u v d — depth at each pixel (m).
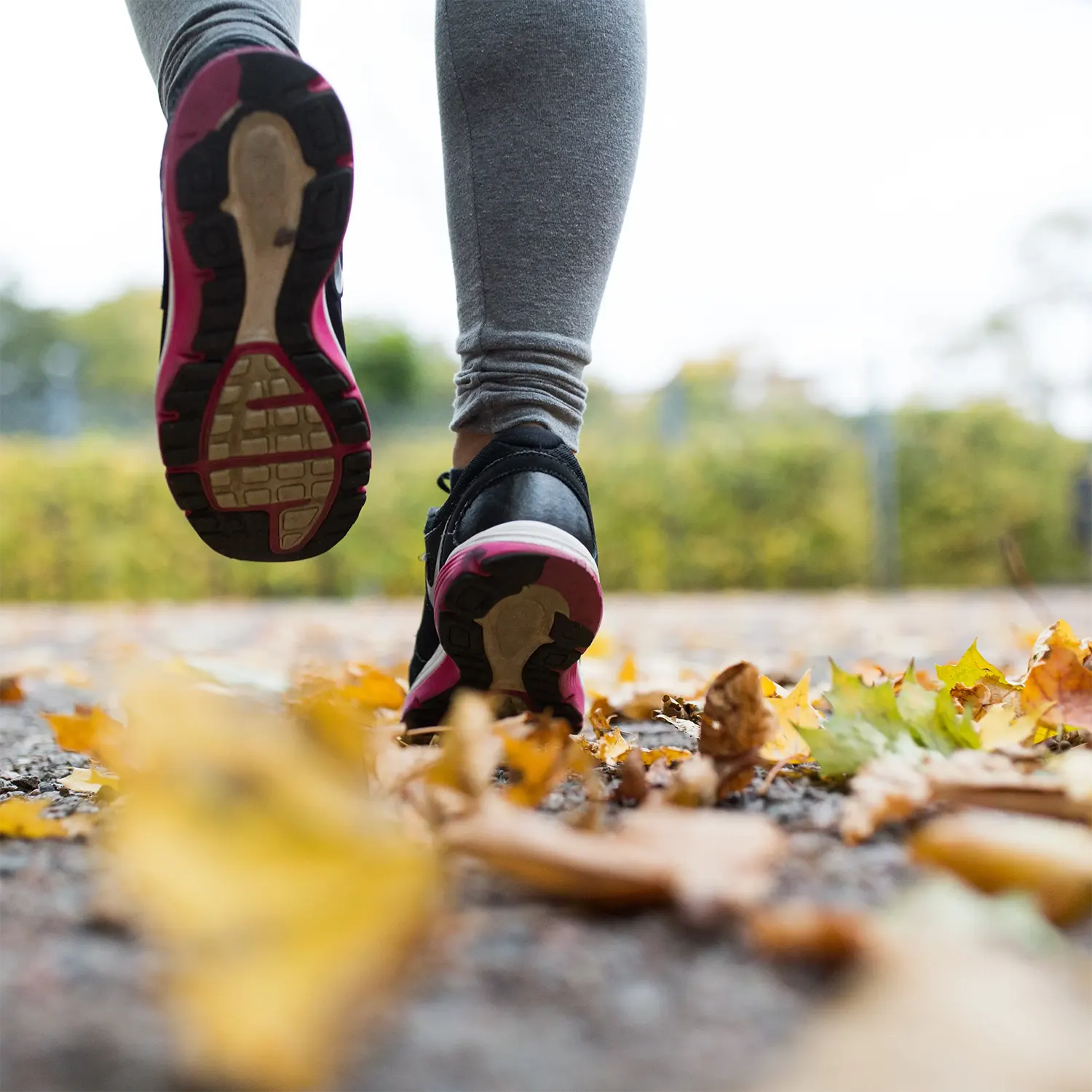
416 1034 0.55
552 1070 0.52
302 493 1.32
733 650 4.00
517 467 1.25
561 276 1.30
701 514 11.75
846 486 11.98
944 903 0.66
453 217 1.33
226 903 0.54
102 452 11.29
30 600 10.90
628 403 13.55
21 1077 0.51
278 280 1.19
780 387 13.22
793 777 1.13
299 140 1.15
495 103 1.28
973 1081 0.46
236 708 0.88
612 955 0.64
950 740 1.05
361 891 0.54
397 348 19.12
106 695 2.70
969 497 12.20
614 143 1.31
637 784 1.04
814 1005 0.58
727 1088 0.50
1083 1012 0.52
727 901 0.66
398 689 1.74
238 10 1.22
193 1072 0.51
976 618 6.11
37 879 0.82
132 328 26.52
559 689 1.28
